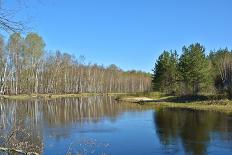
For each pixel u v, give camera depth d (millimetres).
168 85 84688
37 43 90938
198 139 26125
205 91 68375
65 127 33375
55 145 23688
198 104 54781
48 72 104438
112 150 22953
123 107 57719
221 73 62656
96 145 24312
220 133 28312
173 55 87188
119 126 34219
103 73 137000
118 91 145625
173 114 43938
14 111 44188
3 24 7082
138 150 22938
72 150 22500
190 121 36281
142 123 36188
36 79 93812
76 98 90125
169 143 24984
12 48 83312
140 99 76375
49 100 77625
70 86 116438
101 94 118688
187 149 22922
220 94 59969
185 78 69562
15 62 86500
